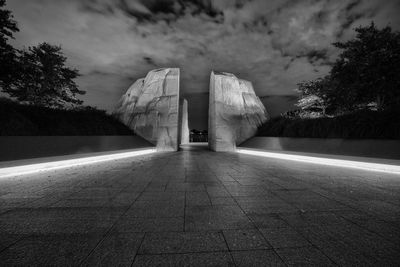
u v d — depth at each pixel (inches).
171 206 165.3
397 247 103.0
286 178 278.5
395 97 519.5
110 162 454.9
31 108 553.9
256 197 190.9
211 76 975.6
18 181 254.5
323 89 682.2
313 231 121.7
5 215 144.3
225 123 877.8
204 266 88.4
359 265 88.2
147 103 920.3
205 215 146.4
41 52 733.9
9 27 557.3
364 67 544.1
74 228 124.0
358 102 600.4
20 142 397.1
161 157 572.7
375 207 163.2
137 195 196.2
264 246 104.7
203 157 573.9
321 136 571.2
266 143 740.0
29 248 100.8
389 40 519.8
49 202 173.8
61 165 371.6
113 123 836.0
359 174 306.2
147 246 103.8
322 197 190.9
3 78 593.0
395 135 410.0
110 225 128.4
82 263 89.1
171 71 944.9
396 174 304.0
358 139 461.1
